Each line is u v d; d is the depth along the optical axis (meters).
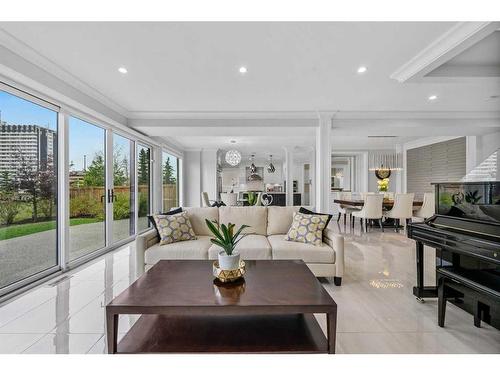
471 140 6.11
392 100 4.20
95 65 2.94
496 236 1.91
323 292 1.77
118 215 4.86
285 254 3.00
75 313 2.30
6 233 2.66
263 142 7.48
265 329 1.82
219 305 1.59
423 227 2.44
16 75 2.56
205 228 3.65
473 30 2.20
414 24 2.21
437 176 7.47
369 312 2.36
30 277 2.89
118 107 4.43
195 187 8.88
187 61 2.86
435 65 2.76
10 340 1.91
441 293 2.13
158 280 1.98
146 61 2.86
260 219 3.72
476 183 2.23
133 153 5.35
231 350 1.60
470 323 2.17
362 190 9.67
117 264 3.70
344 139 7.74
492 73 3.15
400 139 7.93
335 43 2.50
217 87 3.63
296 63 2.92
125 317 2.23
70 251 3.59
